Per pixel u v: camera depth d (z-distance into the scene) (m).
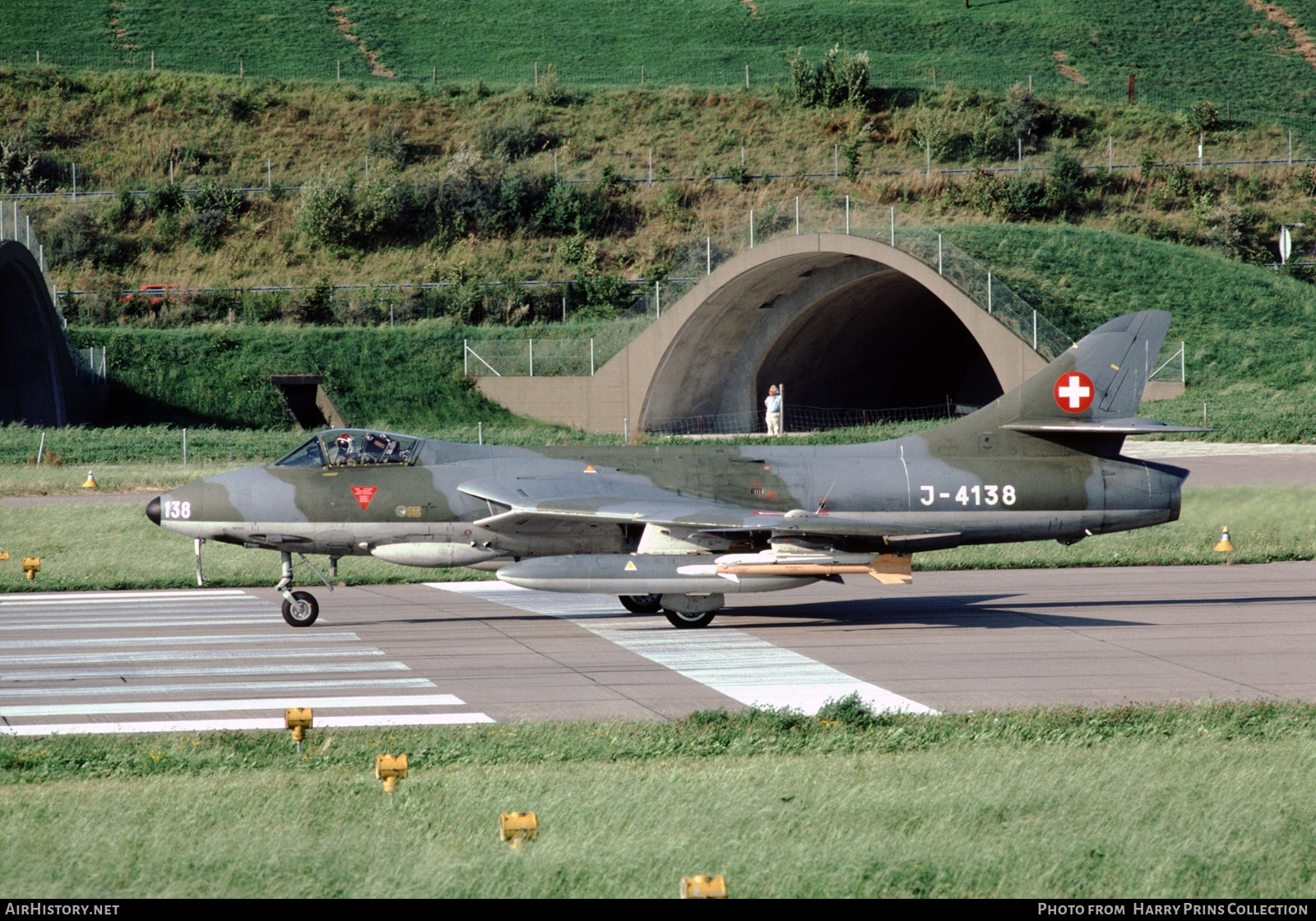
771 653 62.34
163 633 68.38
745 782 37.66
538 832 33.00
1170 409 186.00
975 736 43.91
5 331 183.25
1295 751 41.22
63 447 162.62
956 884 29.88
